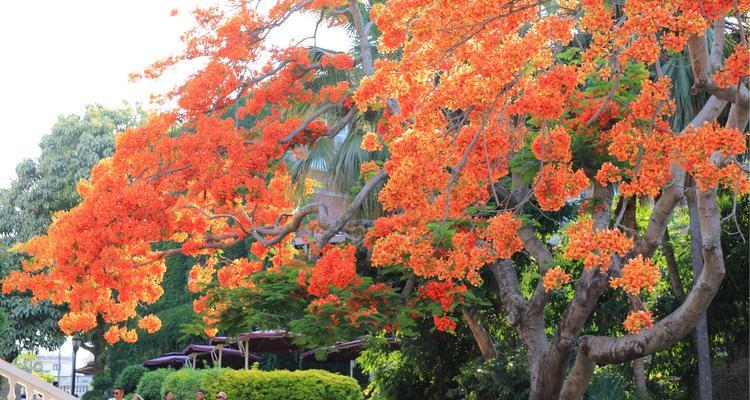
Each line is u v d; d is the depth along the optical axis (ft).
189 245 47.14
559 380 35.17
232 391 60.90
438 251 35.37
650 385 54.08
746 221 52.31
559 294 55.36
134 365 94.53
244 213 46.75
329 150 54.13
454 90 29.17
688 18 23.99
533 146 30.09
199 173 43.24
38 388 36.68
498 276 38.88
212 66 43.83
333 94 45.03
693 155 26.35
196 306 42.42
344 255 37.76
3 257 105.60
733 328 53.31
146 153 43.80
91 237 41.78
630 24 26.14
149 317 52.60
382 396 60.13
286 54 45.19
